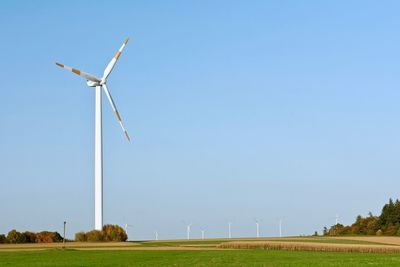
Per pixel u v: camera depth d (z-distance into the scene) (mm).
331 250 88562
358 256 74125
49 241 131750
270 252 82812
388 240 119312
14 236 129125
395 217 167875
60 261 67750
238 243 98000
